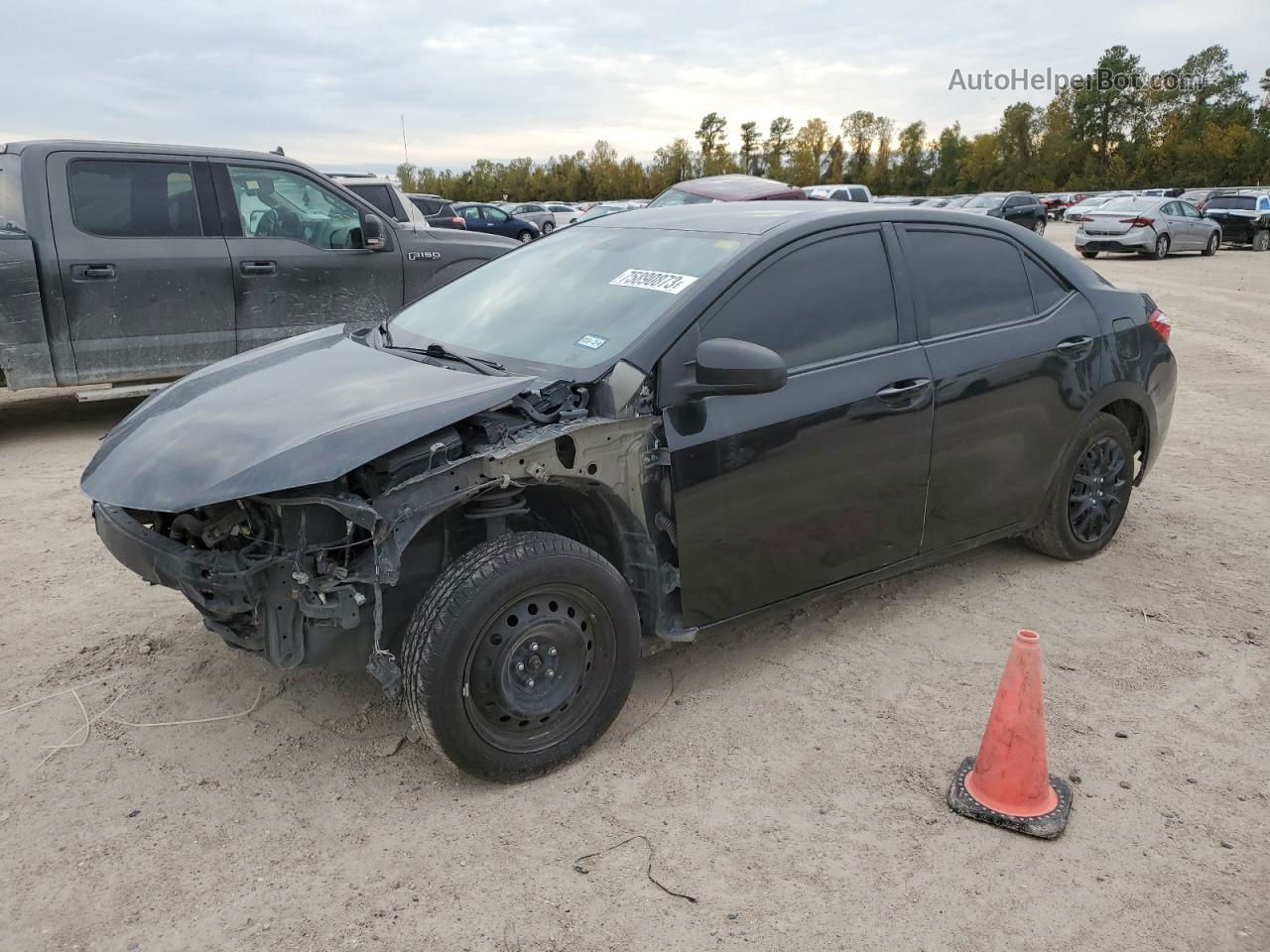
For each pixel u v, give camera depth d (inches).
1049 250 176.2
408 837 107.8
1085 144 3452.3
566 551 113.9
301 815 111.5
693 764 121.6
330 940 93.0
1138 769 121.6
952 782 118.2
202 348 278.4
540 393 118.3
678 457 122.0
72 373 261.4
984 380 154.6
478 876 101.8
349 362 136.7
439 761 122.1
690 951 91.8
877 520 145.6
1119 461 185.8
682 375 123.7
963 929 95.0
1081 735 128.9
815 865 103.9
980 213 169.2
